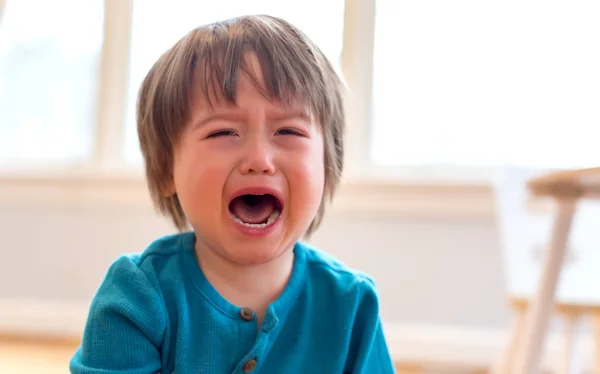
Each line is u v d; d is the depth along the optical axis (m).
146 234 2.02
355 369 0.66
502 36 1.98
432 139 2.00
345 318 0.67
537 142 1.93
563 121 1.92
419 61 2.02
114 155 2.16
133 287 0.63
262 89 0.60
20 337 1.96
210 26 0.68
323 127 0.66
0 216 2.08
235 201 0.62
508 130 1.96
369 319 0.69
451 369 1.73
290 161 0.61
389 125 2.02
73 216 2.05
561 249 0.95
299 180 0.61
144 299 0.62
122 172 2.04
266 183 0.59
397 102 2.02
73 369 0.61
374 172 1.99
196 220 0.62
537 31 1.95
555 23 1.94
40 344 1.87
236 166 0.59
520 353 0.99
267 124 0.61
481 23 1.99
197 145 0.61
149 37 2.18
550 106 1.93
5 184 2.08
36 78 2.23
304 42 0.67
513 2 1.97
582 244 1.16
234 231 0.60
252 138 0.60
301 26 2.03
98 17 2.22
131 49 2.19
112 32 2.18
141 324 0.61
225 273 0.65
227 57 0.62
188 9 2.15
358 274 0.72
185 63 0.63
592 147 1.88
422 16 2.02
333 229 1.89
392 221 1.86
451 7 2.01
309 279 0.69
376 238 1.86
